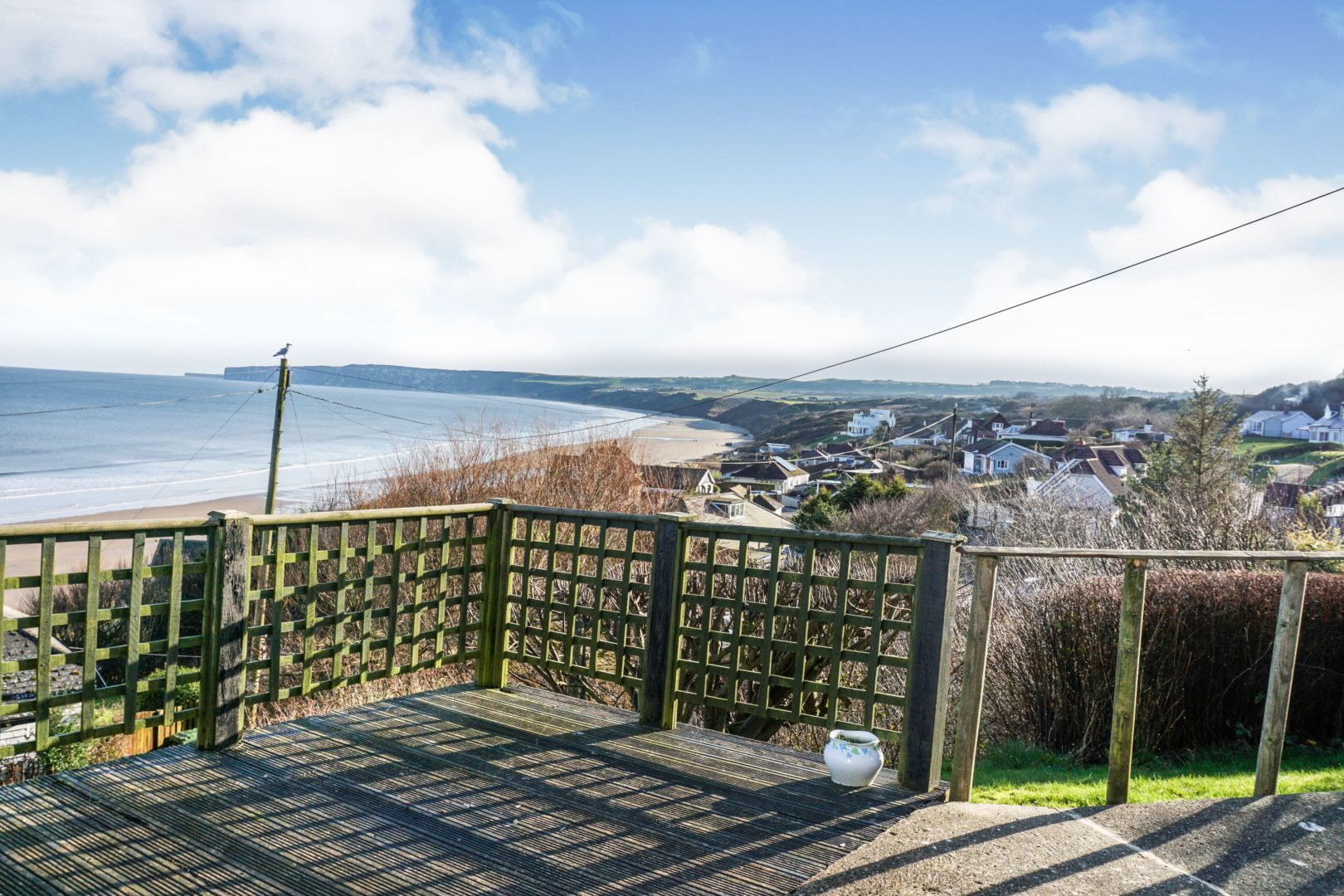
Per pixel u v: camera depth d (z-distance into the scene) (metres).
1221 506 14.10
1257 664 7.97
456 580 11.33
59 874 2.58
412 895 2.56
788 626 8.70
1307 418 63.12
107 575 3.31
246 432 89.56
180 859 2.72
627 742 4.02
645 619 4.32
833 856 2.91
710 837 3.03
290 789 3.31
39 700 3.14
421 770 3.57
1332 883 2.78
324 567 12.83
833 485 47.81
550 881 2.68
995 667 9.42
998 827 3.18
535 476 18.00
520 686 4.89
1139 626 3.44
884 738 3.66
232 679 3.71
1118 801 3.47
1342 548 10.12
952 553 3.47
